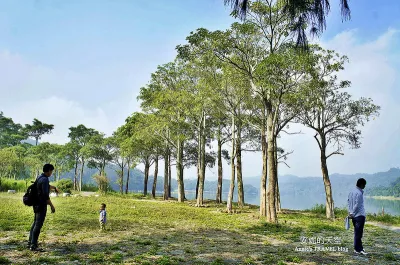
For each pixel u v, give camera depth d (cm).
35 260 707
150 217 1805
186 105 3114
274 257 845
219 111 2867
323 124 2353
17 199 2720
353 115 2269
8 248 822
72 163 6525
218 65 1984
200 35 1819
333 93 2308
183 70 3144
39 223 812
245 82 2234
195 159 5003
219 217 2039
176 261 757
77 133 6862
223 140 3953
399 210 4781
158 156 4800
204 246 980
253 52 1922
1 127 9025
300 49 588
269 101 1853
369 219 2267
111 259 749
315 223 1856
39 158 6412
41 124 9069
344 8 525
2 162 4825
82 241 977
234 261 791
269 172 1798
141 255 805
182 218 1836
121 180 5431
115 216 1752
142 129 3712
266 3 1738
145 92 3684
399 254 949
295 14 529
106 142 5388
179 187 3894
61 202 2516
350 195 958
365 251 988
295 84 1758
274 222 1734
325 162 2380
